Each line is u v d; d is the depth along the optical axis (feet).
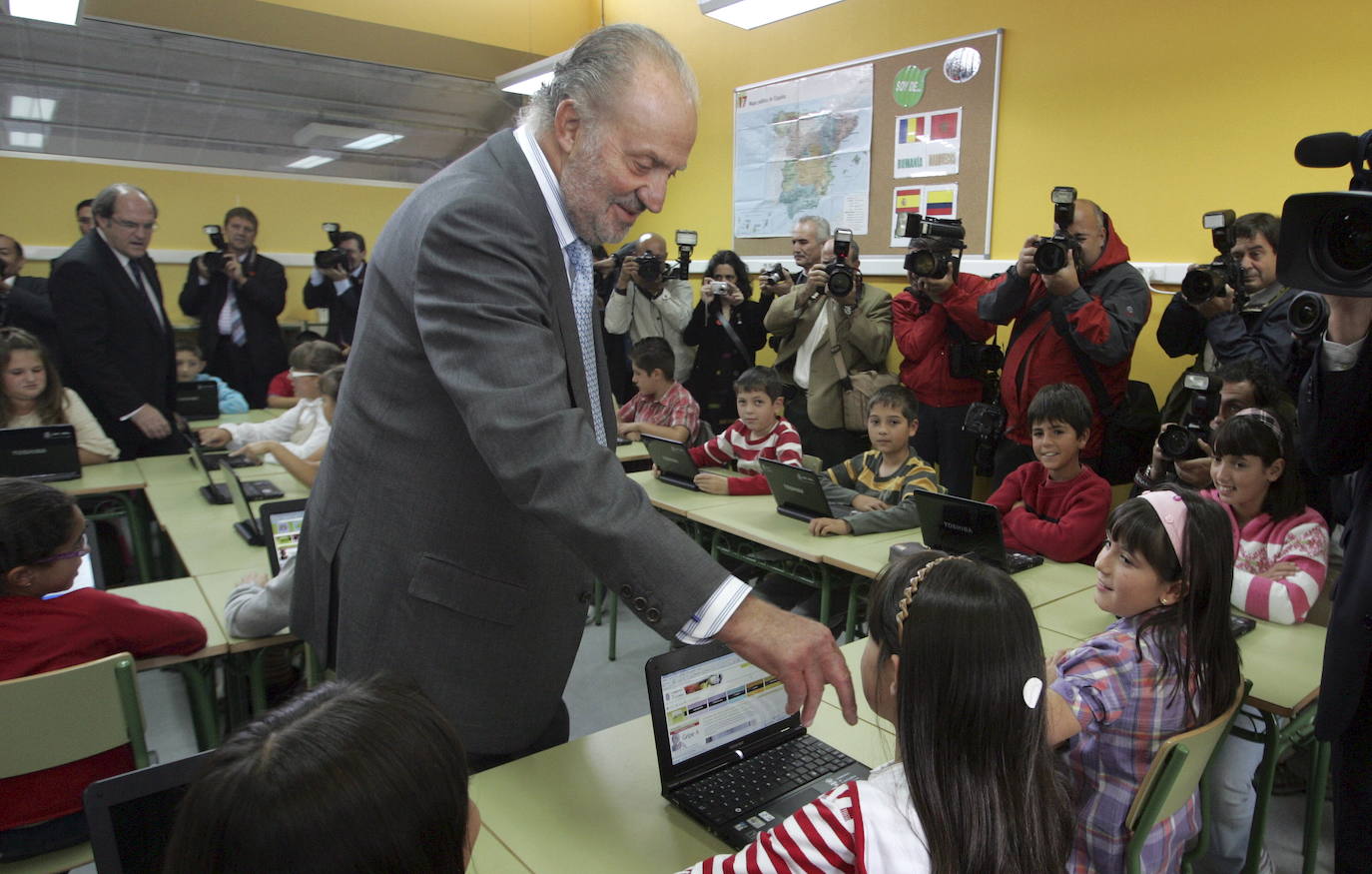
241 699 6.31
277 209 19.36
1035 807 2.54
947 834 2.48
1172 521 4.30
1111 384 9.35
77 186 17.24
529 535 3.51
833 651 2.94
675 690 3.87
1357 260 3.58
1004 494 8.33
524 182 3.39
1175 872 4.51
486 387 2.93
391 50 16.79
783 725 4.26
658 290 14.44
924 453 11.59
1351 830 4.43
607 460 2.98
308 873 1.67
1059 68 11.21
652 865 3.37
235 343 17.07
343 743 1.78
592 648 10.43
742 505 9.53
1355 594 4.21
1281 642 5.70
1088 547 7.45
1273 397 7.57
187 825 1.73
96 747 4.68
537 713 3.89
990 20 11.93
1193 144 10.04
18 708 4.37
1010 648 2.58
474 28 16.71
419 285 3.10
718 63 16.29
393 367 3.35
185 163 18.31
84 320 11.12
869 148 13.73
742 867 2.61
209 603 6.60
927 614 2.64
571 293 3.52
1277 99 9.32
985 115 12.09
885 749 4.17
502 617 3.54
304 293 18.35
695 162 17.07
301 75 17.13
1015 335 9.93
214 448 11.57
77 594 5.19
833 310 12.14
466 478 3.38
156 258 17.95
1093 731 4.24
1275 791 7.20
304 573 4.00
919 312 11.34
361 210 20.49
